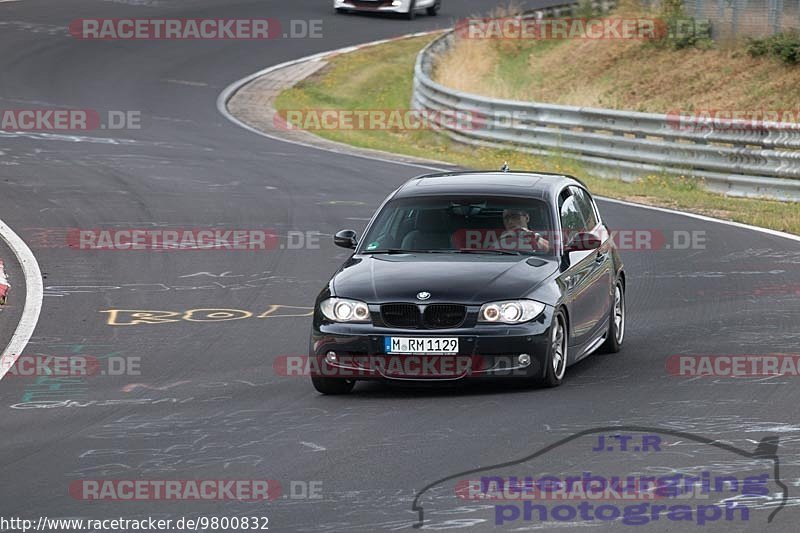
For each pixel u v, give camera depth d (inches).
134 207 2514.8
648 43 4552.2
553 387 1272.1
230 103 4212.6
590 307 1379.2
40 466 1011.3
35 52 4781.0
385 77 4788.4
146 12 5772.6
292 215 2450.8
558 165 3198.8
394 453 1024.9
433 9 5974.4
